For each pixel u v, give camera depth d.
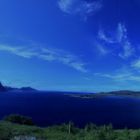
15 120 50.66
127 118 109.56
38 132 33.88
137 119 106.38
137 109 153.38
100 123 90.00
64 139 29.84
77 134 32.94
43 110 134.62
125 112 135.25
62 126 38.56
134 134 31.55
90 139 29.30
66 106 164.38
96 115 119.06
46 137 30.59
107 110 144.38
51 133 33.38
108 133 31.31
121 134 31.89
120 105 183.88
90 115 118.31
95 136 29.95
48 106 159.62
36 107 149.50
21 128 35.16
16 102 179.62
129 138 30.16
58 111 132.25
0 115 101.81
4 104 161.00
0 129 30.91
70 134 33.09
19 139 28.41
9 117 51.19
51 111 131.12
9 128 33.41
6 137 28.39
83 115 117.69
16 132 31.52
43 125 78.31
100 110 144.00
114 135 30.67
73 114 120.75
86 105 177.50
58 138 30.16
